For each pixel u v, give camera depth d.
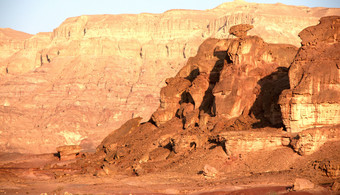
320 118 54.12
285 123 55.62
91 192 48.72
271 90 64.25
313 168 48.31
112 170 62.66
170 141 65.94
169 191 47.47
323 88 54.28
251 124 62.88
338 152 49.09
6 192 50.50
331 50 55.66
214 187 47.06
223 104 66.69
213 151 58.38
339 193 41.12
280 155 52.88
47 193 49.59
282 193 42.44
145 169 61.22
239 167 54.09
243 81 66.50
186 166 57.84
